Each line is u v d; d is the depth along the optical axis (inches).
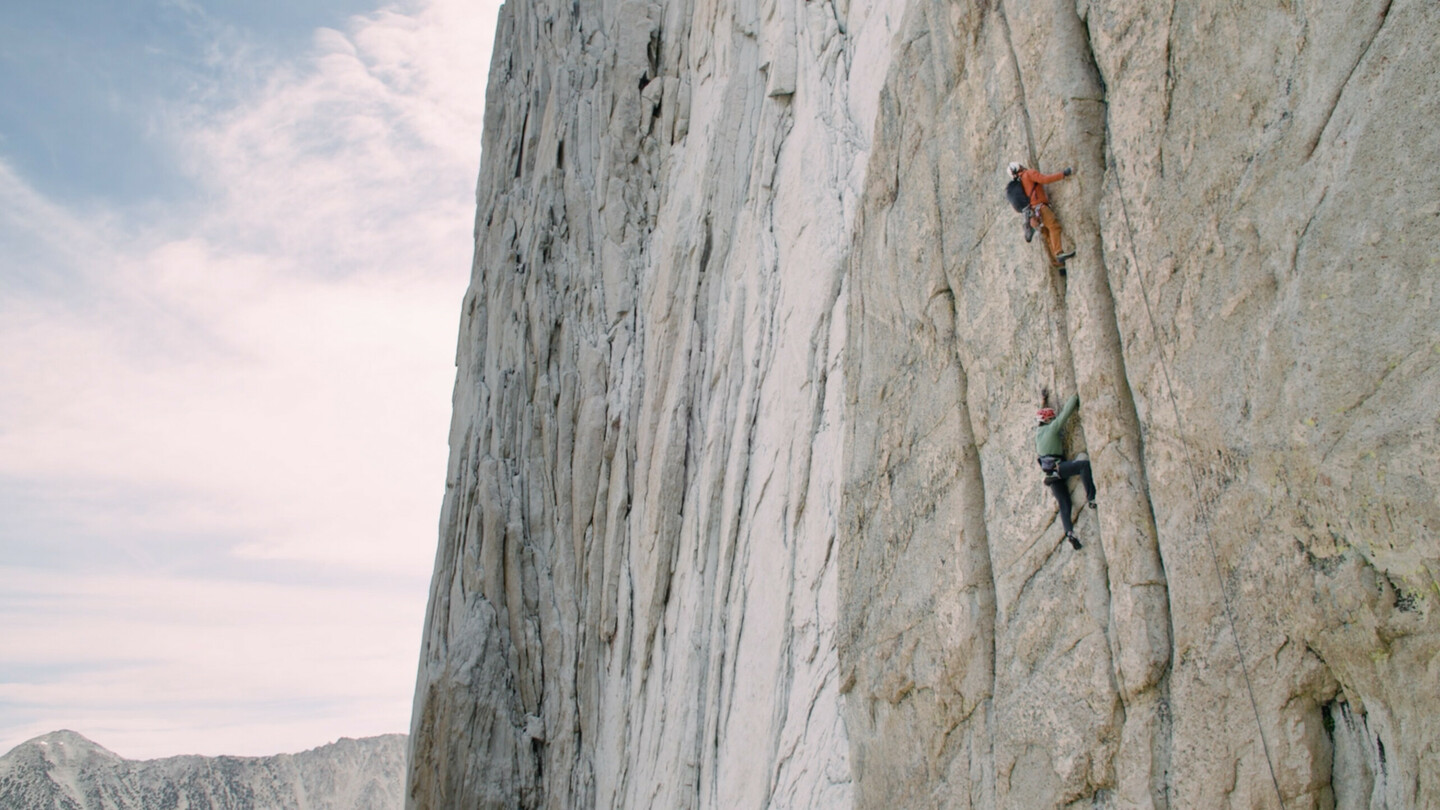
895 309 531.5
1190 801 339.3
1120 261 387.5
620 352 1045.2
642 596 895.1
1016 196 419.2
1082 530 396.8
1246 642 331.0
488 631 971.3
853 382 562.6
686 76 1121.4
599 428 1018.1
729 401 826.8
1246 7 345.7
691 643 776.9
